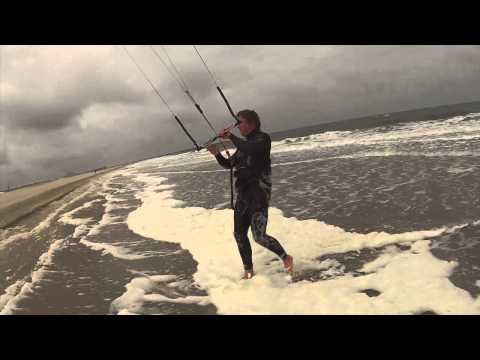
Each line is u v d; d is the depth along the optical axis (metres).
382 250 4.44
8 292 4.54
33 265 5.57
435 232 4.72
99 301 4.00
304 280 3.93
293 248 4.79
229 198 8.72
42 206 12.41
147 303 3.83
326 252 4.58
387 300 3.28
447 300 3.15
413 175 7.79
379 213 5.77
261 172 3.80
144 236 6.44
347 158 11.52
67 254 5.91
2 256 6.33
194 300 3.79
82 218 8.99
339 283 3.74
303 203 7.09
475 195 5.88
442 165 8.24
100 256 5.62
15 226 9.14
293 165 12.09
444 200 5.88
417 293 3.32
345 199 6.87
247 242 4.01
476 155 8.70
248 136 3.89
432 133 14.45
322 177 9.23
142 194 11.88
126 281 4.52
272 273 4.16
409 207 5.82
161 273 4.66
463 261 3.85
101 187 16.97
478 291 3.27
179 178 14.96
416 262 3.92
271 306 3.42
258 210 3.82
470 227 4.70
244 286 3.86
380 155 10.98
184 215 7.50
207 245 5.43
